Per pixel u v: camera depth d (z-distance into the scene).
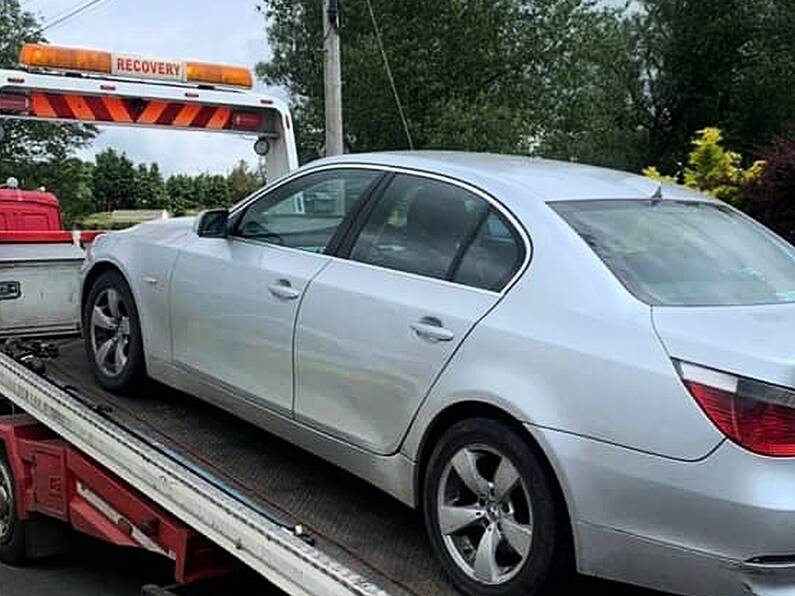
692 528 3.00
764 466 2.91
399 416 3.87
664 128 34.28
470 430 3.55
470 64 27.28
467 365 3.58
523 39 27.84
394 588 3.57
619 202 3.99
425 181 4.19
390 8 26.52
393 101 26.36
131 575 5.78
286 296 4.45
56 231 7.70
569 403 3.24
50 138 36.19
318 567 3.40
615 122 33.47
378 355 3.95
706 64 32.91
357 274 4.20
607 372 3.19
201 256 5.08
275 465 4.73
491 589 3.48
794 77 31.20
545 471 3.31
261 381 4.62
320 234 4.52
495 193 3.90
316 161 4.79
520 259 3.67
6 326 6.80
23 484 5.68
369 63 25.94
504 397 3.40
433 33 26.67
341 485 4.50
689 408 3.00
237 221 5.00
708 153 13.69
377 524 4.10
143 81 6.96
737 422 2.93
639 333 3.21
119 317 5.77
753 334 3.14
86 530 5.13
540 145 28.42
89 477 5.07
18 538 5.77
